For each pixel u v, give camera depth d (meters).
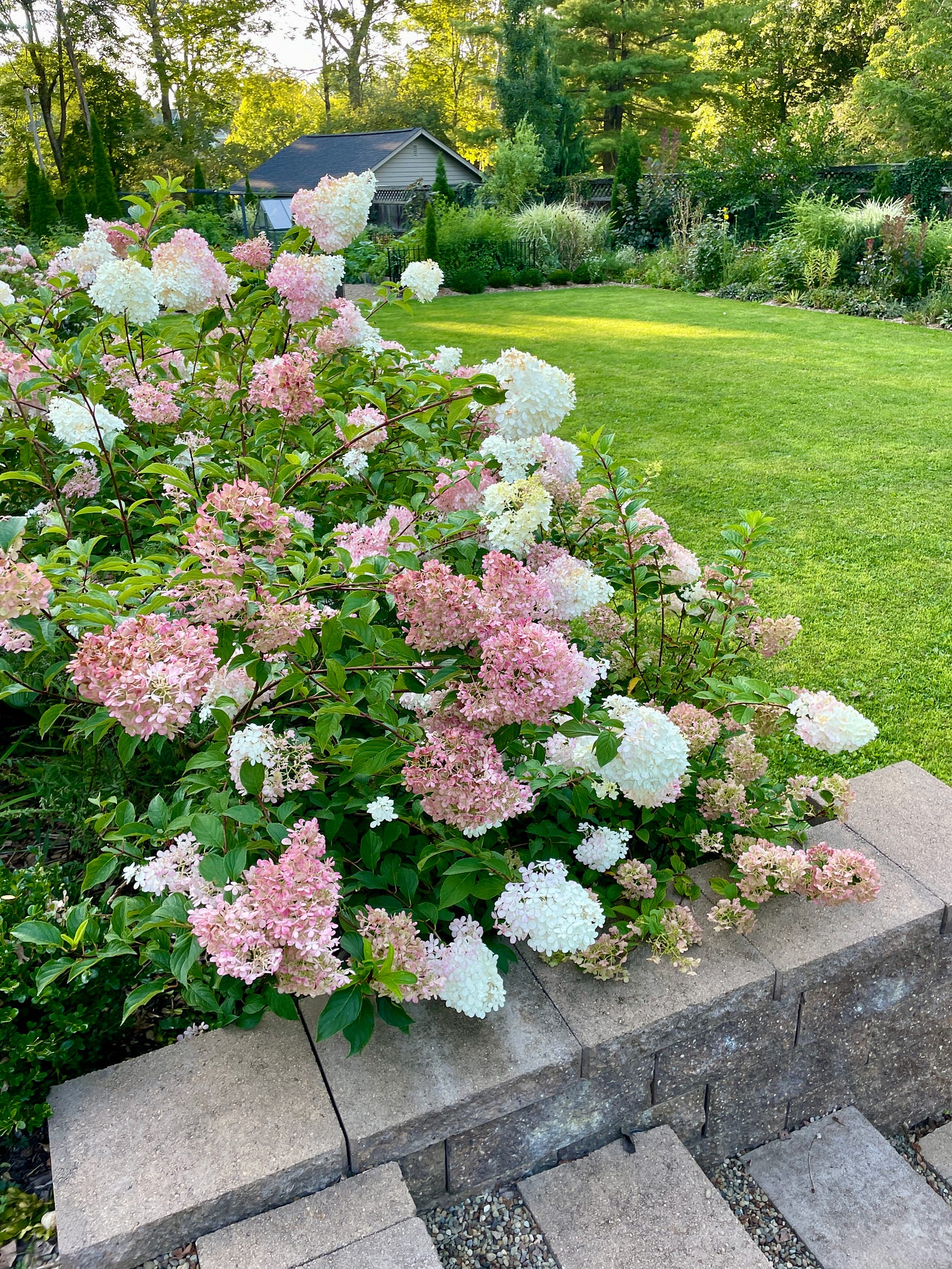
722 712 2.49
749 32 28.20
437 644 1.51
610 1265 1.62
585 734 1.61
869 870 1.96
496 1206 1.75
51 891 1.86
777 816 2.22
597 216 18.38
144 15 30.91
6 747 2.57
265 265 2.71
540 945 1.67
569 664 1.45
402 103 37.16
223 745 1.76
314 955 1.37
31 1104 1.62
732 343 10.52
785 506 5.43
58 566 1.76
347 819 1.94
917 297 12.68
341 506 2.54
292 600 1.61
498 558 1.59
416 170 24.11
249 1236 1.45
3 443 2.66
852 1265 1.83
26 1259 1.43
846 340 10.52
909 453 6.35
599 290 15.79
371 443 2.35
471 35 33.97
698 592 2.66
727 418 7.38
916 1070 2.29
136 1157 1.49
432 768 1.55
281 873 1.42
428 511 2.10
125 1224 1.39
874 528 5.07
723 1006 1.82
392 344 2.89
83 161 30.81
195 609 1.61
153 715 1.35
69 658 2.08
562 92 25.25
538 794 1.95
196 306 2.41
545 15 28.11
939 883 2.12
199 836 1.65
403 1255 1.41
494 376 1.86
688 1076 1.88
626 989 1.82
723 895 2.01
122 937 1.65
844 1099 2.20
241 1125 1.54
